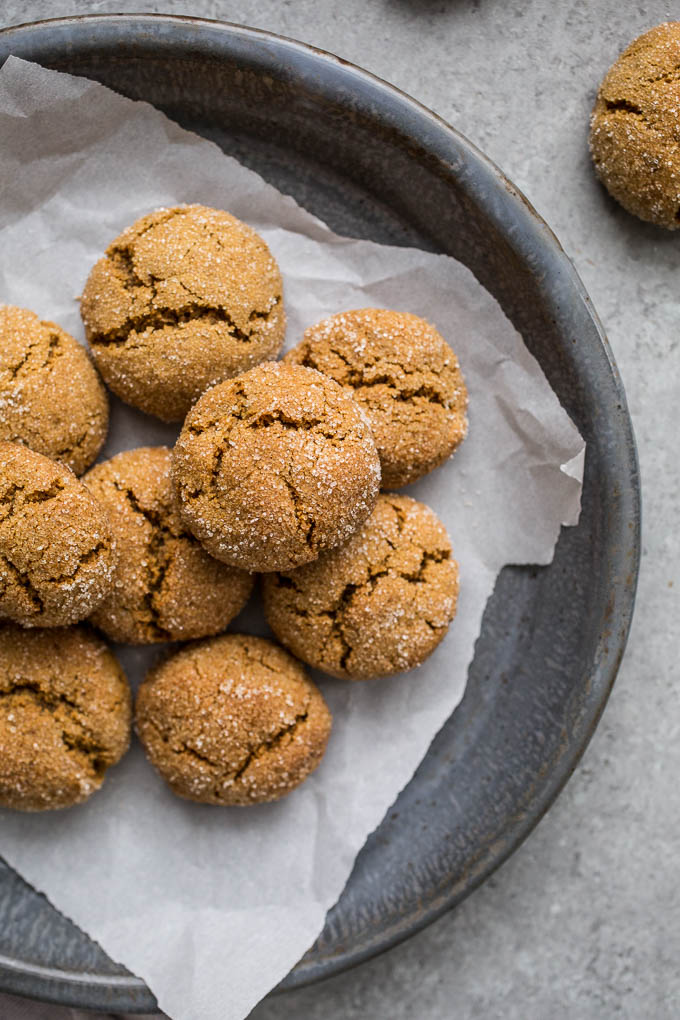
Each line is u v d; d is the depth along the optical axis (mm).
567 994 574
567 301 535
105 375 538
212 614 536
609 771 574
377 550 536
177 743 534
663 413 570
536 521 555
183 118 547
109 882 549
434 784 559
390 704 557
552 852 575
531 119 565
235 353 531
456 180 535
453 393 542
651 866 575
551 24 566
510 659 560
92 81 536
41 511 508
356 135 540
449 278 550
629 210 560
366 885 553
